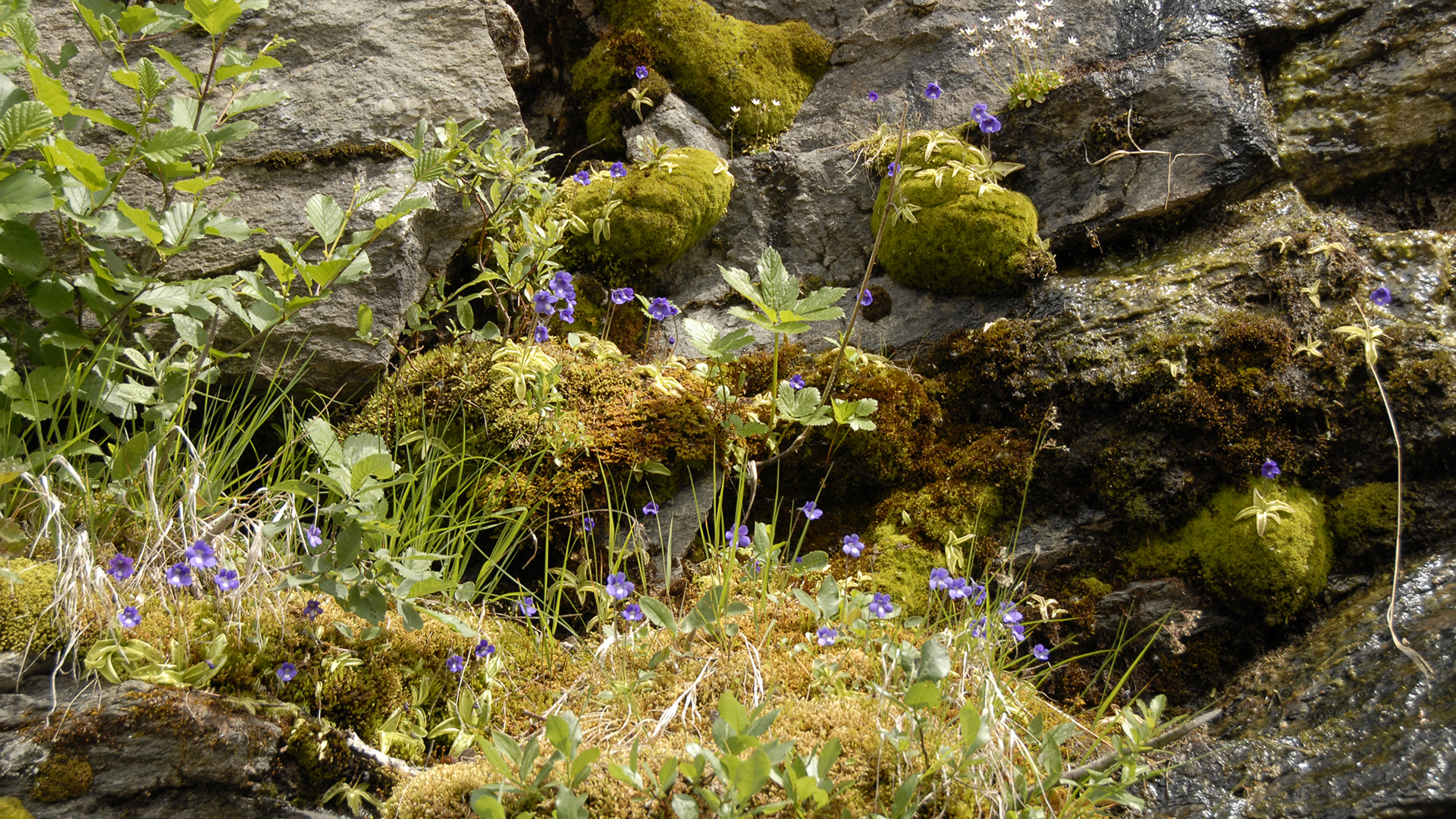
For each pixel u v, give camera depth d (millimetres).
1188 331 2307
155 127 2314
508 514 2242
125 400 2129
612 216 2488
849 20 2740
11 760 1933
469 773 1976
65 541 2029
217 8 2072
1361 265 2326
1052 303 2393
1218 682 2186
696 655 2111
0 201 2031
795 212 2564
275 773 1984
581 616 2250
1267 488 2234
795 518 2328
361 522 2010
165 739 1960
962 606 2229
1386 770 1983
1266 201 2424
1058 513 2285
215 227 2115
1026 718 2086
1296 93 2488
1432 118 2424
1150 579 2232
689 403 2336
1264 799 2010
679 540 2293
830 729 2008
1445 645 2059
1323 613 2189
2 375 2088
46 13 2324
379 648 2082
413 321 2350
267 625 2051
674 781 1946
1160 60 2506
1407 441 2221
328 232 2150
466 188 2395
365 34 2436
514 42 2574
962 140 2547
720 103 2670
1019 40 2598
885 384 2355
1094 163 2484
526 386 2312
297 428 2320
